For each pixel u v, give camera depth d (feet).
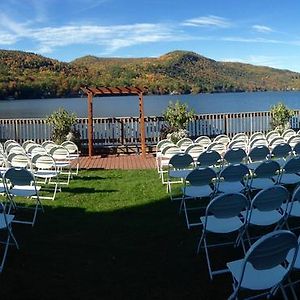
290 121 52.19
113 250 16.65
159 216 21.07
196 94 251.80
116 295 13.05
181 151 28.04
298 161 20.81
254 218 15.14
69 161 30.91
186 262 15.33
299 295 12.63
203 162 24.25
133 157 43.96
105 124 48.24
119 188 28.09
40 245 17.38
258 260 10.05
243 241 16.16
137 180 30.94
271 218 15.15
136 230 18.99
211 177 19.29
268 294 11.79
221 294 12.98
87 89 44.57
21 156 25.71
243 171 19.57
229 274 14.24
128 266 15.11
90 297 12.94
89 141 44.60
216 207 14.12
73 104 159.74
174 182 27.84
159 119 48.65
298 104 130.41
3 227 15.42
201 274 14.34
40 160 25.96
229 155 24.63
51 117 46.91
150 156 44.24
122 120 48.14
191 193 19.76
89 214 21.76
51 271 14.84
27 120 49.37
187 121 47.98
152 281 13.91
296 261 11.40
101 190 27.61
